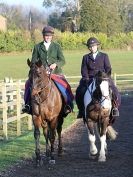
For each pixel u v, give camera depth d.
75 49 74.75
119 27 88.31
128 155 10.94
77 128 15.83
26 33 71.19
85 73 10.63
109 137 10.93
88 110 10.14
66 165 9.88
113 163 10.02
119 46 79.31
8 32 69.56
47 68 10.05
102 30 85.38
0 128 16.33
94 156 10.53
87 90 10.34
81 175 8.93
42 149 11.72
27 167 9.70
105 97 9.76
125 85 34.59
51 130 10.10
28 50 70.94
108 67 10.52
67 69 47.50
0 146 12.14
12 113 18.69
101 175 8.91
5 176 8.86
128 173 9.06
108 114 10.05
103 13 85.25
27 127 16.58
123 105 23.31
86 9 85.56
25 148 11.75
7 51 69.38
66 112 10.62
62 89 10.31
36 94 9.45
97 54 10.52
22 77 39.59
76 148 11.99
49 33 10.41
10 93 15.28
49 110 9.81
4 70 46.94
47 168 9.59
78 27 90.38
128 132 14.80
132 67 49.19
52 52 10.50
